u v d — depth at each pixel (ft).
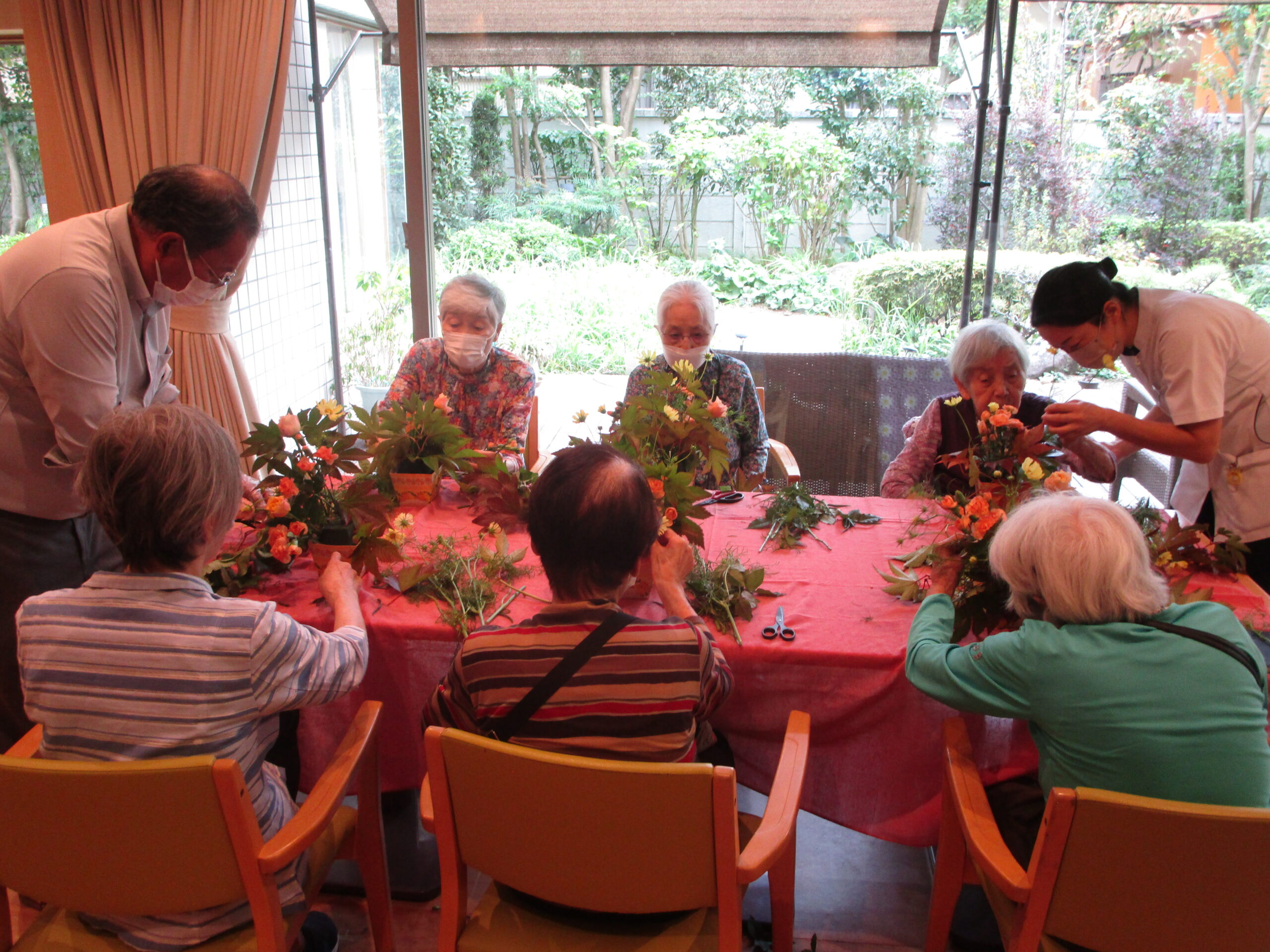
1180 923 4.08
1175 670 4.45
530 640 4.54
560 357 15.34
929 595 5.70
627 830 4.14
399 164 13.26
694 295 9.07
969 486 7.87
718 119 13.65
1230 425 7.89
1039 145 12.00
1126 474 12.75
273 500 6.09
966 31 11.84
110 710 4.36
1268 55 11.40
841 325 14.07
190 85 11.51
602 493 4.51
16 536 7.15
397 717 6.11
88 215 6.70
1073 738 4.57
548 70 13.43
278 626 4.60
